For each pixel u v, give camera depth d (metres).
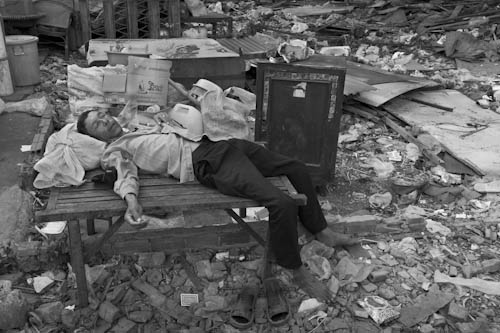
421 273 3.61
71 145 3.25
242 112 3.77
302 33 11.16
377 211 4.43
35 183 3.15
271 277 3.28
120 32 9.11
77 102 4.29
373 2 13.23
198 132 3.39
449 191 4.63
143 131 3.42
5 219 3.86
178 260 3.63
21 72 6.83
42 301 3.26
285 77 4.23
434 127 5.88
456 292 3.44
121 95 4.04
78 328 3.05
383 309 3.20
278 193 3.04
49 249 3.48
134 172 3.17
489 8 11.87
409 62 9.07
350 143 5.73
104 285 3.38
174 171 3.31
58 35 8.52
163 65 3.77
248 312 3.12
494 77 8.28
